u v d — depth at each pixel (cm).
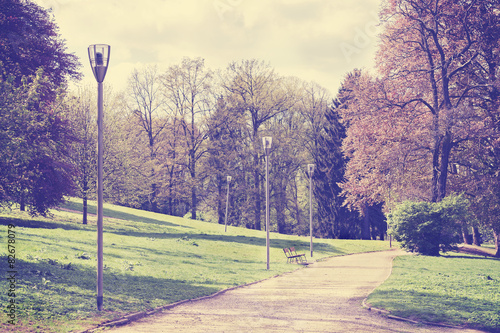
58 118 2230
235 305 1126
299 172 5653
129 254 2072
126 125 4753
